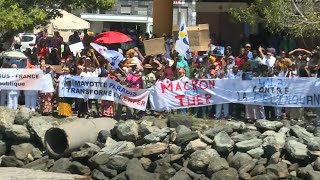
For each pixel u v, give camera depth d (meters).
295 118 19.27
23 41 34.19
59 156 17.77
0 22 23.09
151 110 20.11
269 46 26.47
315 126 18.20
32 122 18.62
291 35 23.05
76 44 25.25
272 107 19.36
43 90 20.66
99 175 17.06
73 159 17.56
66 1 25.44
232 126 17.73
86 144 17.80
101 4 25.91
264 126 17.77
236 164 16.52
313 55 20.86
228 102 19.41
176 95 19.77
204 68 21.08
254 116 19.30
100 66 22.75
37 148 18.45
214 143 17.11
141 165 17.17
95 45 23.08
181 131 17.59
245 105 19.44
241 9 23.53
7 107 19.89
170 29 28.27
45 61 23.94
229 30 32.69
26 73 20.83
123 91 20.06
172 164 17.17
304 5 21.41
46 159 17.92
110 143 17.81
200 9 33.56
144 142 17.78
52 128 17.84
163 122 18.66
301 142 16.92
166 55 23.92
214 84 19.52
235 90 19.38
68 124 18.05
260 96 19.17
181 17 22.05
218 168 16.44
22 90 20.92
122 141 17.92
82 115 20.53
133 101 19.97
